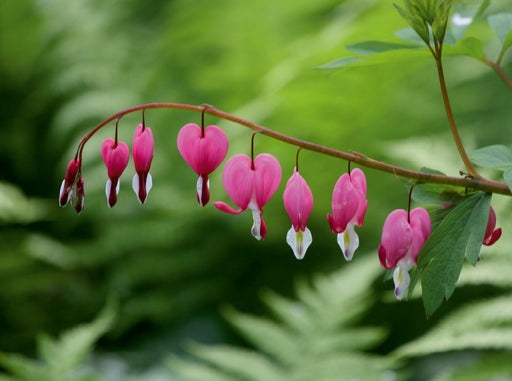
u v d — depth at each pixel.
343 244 0.89
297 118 1.66
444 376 1.07
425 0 0.89
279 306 1.30
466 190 0.91
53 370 1.11
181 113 1.91
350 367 1.15
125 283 1.79
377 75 1.57
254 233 0.89
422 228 0.89
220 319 1.73
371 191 1.67
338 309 1.27
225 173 0.89
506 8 1.64
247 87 1.88
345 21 1.72
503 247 1.11
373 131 1.70
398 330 1.58
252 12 1.90
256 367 1.17
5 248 1.84
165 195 1.84
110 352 1.69
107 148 0.89
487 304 1.10
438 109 1.71
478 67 1.72
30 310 1.84
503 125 1.61
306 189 0.89
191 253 1.81
